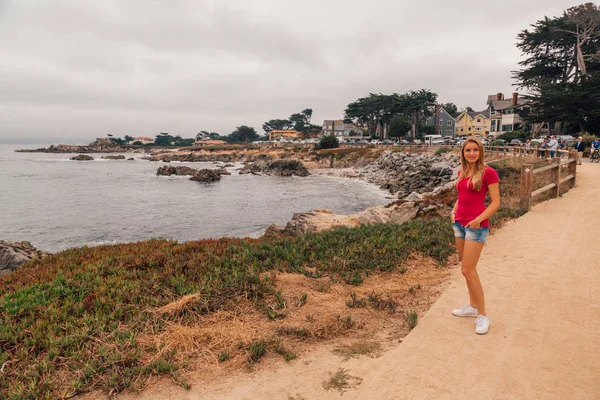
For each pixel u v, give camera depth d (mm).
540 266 6926
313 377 4121
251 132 194500
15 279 7621
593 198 12906
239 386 4016
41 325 5121
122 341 4781
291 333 5086
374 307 5902
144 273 7258
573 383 3635
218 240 10289
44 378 4070
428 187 39312
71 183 51406
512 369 3910
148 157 130125
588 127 47812
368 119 122000
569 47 57344
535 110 51438
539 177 18297
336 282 6953
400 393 3637
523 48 58969
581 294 5672
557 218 10438
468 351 4301
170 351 4598
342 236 9898
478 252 4660
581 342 4367
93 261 8297
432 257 8164
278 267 7543
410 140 101250
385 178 52719
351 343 4852
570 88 47500
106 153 171875
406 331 5098
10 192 41406
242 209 31094
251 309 5797
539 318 5004
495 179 4539
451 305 5594
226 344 4840
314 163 79375
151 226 24906
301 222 15227
